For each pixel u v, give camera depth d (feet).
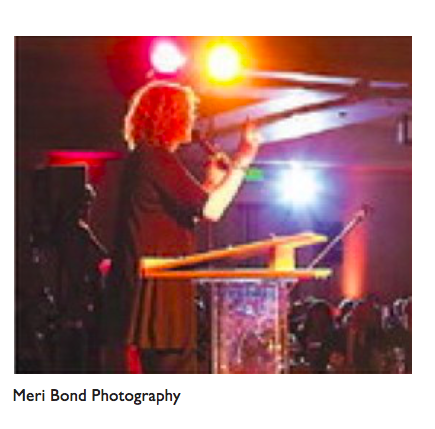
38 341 23.93
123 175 18.85
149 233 18.29
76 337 23.17
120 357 18.65
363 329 30.01
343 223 44.96
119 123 29.71
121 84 23.48
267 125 31.53
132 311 18.24
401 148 41.09
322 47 22.97
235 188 17.63
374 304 31.53
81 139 30.81
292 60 22.54
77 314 23.31
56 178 24.18
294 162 40.81
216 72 20.25
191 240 18.43
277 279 15.06
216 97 27.48
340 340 29.86
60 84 25.94
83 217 24.17
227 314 15.44
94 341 22.79
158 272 15.94
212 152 18.69
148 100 18.67
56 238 24.14
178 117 18.72
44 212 24.32
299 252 44.60
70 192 24.12
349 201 45.11
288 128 32.94
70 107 29.07
